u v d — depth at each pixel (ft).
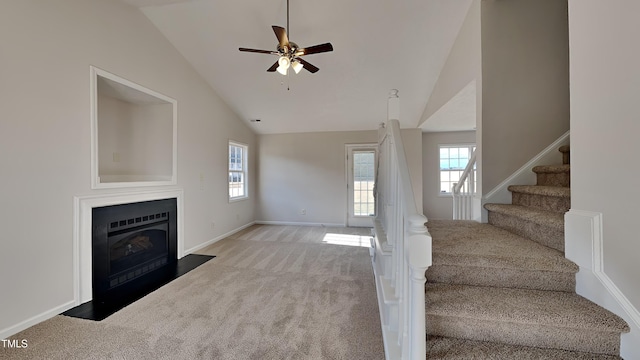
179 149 12.01
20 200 6.44
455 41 10.46
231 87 14.57
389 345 4.48
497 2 7.73
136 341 5.94
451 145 20.43
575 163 4.42
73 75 7.65
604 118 3.85
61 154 7.33
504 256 4.66
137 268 9.78
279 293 8.40
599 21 3.94
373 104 15.87
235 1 9.43
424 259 3.14
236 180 18.48
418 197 18.67
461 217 10.35
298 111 17.03
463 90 9.77
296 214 20.47
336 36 10.75
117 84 9.28
